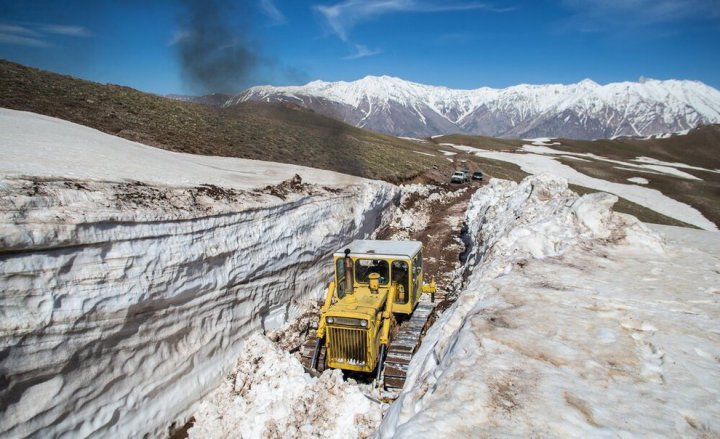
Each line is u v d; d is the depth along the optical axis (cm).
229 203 1049
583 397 411
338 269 917
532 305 629
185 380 819
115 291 698
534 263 848
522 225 1049
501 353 491
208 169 1575
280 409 729
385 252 917
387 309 868
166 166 1352
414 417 392
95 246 685
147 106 3062
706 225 4353
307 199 1416
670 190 6106
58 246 631
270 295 1121
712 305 640
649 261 870
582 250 923
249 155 2623
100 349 675
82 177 840
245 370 847
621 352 496
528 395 413
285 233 1212
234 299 984
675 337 534
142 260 755
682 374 453
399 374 793
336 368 816
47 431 590
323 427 666
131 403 711
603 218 1013
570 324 566
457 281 1435
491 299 661
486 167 6612
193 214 899
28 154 975
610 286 720
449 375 457
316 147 3588
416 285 1003
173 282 811
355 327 788
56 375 611
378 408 673
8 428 548
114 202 773
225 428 751
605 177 7031
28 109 2131
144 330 755
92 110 2503
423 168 4447
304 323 1153
